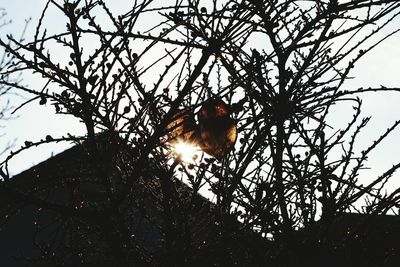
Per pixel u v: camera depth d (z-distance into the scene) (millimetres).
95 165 3215
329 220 3799
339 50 3318
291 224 3943
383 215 3748
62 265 3686
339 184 3998
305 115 3910
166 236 3756
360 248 3861
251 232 3896
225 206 3812
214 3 3232
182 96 2656
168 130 2855
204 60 2586
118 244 3234
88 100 3203
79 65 3236
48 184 3336
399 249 4020
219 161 3869
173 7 3018
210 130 3248
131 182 2939
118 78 3119
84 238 3824
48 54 3199
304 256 3742
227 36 2811
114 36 3061
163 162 3643
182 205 3891
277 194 3736
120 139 3443
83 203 3656
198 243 3996
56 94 3184
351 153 3984
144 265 3783
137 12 2971
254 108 3775
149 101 3203
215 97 2811
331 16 3014
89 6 3279
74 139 3232
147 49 2926
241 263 3939
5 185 2947
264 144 3957
